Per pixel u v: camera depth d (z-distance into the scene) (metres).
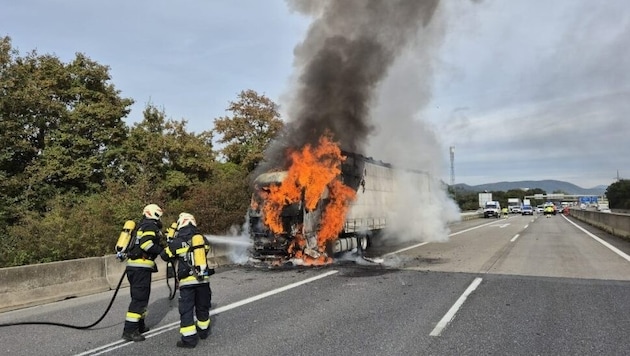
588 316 6.75
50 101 24.00
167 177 25.59
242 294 8.81
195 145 26.69
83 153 25.20
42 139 25.06
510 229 28.66
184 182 25.14
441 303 7.73
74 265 9.44
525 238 20.95
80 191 25.11
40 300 8.58
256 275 11.23
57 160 23.81
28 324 6.94
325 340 5.72
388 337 5.81
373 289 9.09
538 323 6.39
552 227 30.09
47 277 8.86
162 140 26.08
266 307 7.66
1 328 6.79
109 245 12.70
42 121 24.31
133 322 6.00
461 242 19.61
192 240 5.84
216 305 7.88
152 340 5.97
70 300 8.91
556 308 7.26
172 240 6.01
